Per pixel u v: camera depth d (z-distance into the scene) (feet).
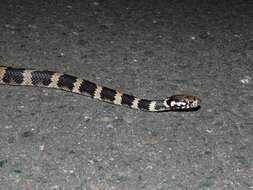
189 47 2.08
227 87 1.79
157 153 1.43
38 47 2.01
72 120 1.57
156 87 1.78
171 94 1.74
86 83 1.70
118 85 1.78
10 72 1.75
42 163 1.37
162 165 1.39
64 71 1.85
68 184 1.31
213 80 1.83
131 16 2.34
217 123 1.58
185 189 1.31
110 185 1.31
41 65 1.88
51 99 1.68
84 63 1.91
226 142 1.49
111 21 2.28
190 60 1.97
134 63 1.93
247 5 2.52
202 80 1.83
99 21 2.27
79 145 1.45
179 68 1.91
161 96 1.72
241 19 2.36
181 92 1.75
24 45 2.02
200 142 1.49
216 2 2.55
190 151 1.45
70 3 2.45
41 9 2.36
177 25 2.27
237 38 2.18
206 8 2.47
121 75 1.85
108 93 1.67
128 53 2.00
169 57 1.98
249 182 1.34
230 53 2.04
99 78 1.82
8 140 1.46
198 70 1.90
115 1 2.50
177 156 1.43
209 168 1.38
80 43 2.06
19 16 2.27
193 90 1.77
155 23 2.28
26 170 1.35
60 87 1.74
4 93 1.70
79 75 1.83
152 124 1.57
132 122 1.57
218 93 1.75
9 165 1.36
